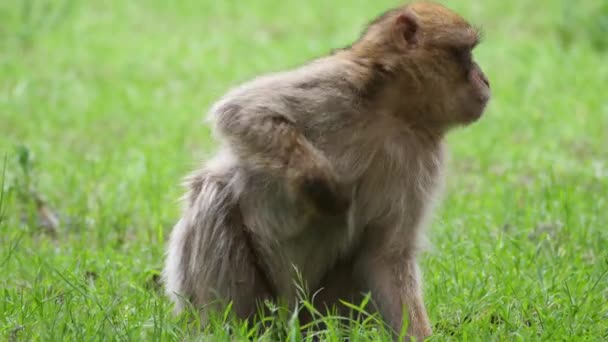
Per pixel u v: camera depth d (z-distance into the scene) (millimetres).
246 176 10258
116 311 10500
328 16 33156
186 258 10578
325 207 9633
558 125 21672
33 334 9719
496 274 11656
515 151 19703
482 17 32469
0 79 24578
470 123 10484
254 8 34000
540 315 10352
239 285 10398
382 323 9797
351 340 9727
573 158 19328
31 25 28875
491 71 26328
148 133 21062
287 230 10289
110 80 25266
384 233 10414
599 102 23406
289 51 28438
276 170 9703
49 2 30031
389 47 10180
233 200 10367
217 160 10648
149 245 13492
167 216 15219
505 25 31547
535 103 23406
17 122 21297
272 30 31438
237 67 26828
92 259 12836
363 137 10055
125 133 20969
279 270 10477
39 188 16375
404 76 10109
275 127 9758
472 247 12688
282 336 10117
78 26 30391
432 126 10352
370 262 10531
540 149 19844
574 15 30328
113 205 15617
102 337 9539
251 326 10523
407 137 10203
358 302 10867
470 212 14977
